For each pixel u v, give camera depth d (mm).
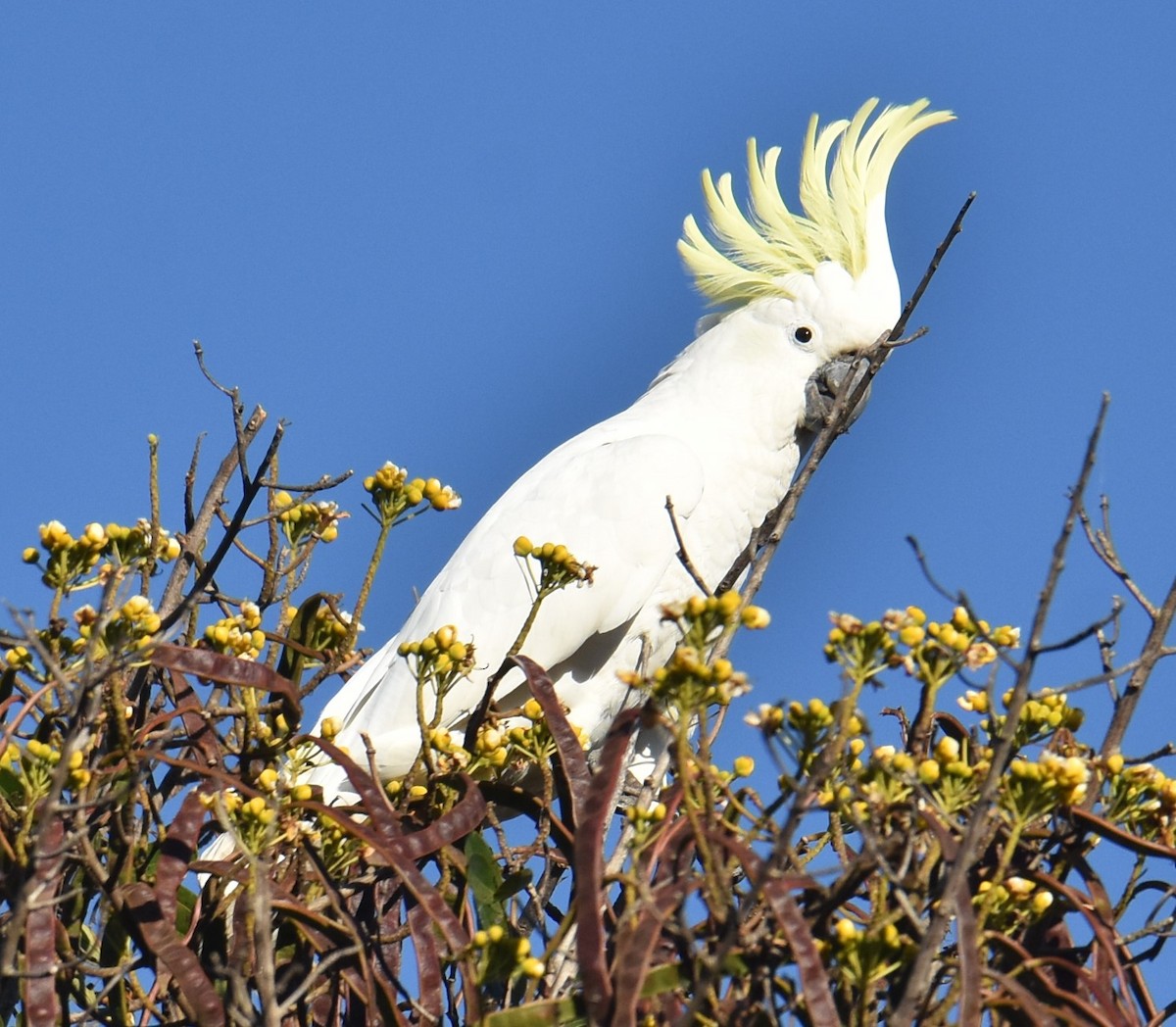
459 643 7816
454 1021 7258
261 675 7539
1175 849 6496
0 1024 6891
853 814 6062
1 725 7461
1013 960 6684
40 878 6531
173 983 7297
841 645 6211
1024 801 6117
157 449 8812
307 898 7695
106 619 7141
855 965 5973
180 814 7176
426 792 8023
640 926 5949
